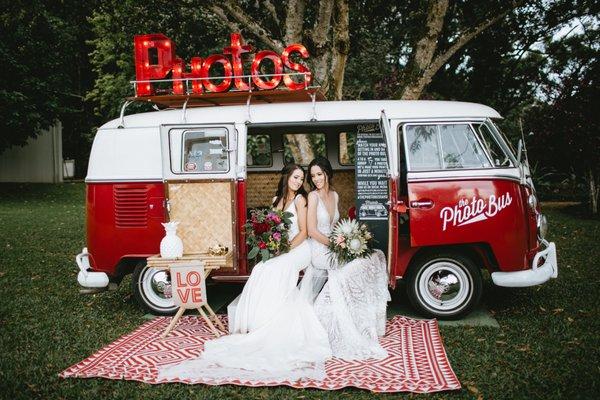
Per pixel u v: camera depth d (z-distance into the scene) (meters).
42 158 23.53
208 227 5.66
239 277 5.72
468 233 5.38
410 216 5.38
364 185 5.73
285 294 4.84
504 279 5.42
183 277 5.07
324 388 3.93
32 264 8.38
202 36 13.03
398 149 5.59
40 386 4.02
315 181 5.45
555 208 15.59
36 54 17.98
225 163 5.65
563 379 4.06
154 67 5.95
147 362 4.44
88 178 5.91
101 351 4.68
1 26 15.90
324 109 5.73
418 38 10.34
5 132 18.05
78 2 11.73
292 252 5.12
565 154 14.40
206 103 6.41
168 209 5.66
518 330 5.18
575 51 16.92
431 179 5.41
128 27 12.44
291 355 4.46
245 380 4.06
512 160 5.50
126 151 5.85
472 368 4.30
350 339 4.62
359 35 14.30
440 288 5.54
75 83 25.38
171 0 11.19
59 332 5.26
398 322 5.43
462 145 5.55
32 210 15.55
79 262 5.93
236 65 5.82
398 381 4.02
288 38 10.21
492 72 16.86
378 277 5.19
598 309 5.82
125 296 6.73
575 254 8.76
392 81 15.35
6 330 5.33
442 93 17.67
